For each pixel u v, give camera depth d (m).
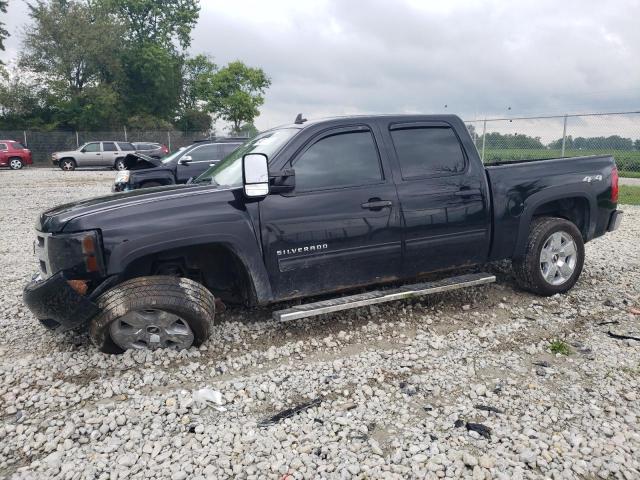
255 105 53.25
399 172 4.45
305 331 4.49
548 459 2.68
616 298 5.23
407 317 4.79
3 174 26.41
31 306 3.70
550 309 4.95
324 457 2.75
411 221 4.43
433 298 5.22
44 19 42.22
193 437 2.96
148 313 3.79
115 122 45.56
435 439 2.90
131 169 11.95
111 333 3.76
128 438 2.95
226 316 4.78
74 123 43.56
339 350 4.14
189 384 3.58
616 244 7.84
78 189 17.92
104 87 44.56
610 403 3.24
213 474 2.62
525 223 4.95
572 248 5.24
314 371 3.73
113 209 3.73
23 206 13.57
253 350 4.12
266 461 2.71
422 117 4.67
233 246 3.89
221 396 3.39
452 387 3.49
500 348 4.12
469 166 4.73
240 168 4.41
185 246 3.95
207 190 4.04
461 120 4.84
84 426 3.07
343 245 4.22
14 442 2.95
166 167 11.93
